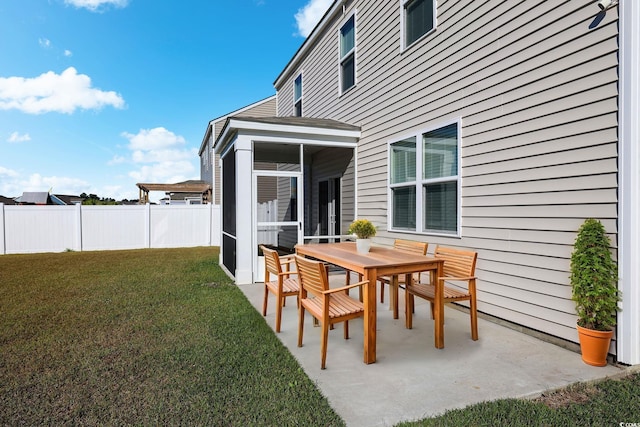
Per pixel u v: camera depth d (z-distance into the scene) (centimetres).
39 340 329
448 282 458
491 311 394
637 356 270
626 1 265
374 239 636
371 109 645
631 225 265
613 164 276
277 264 366
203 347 312
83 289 550
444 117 464
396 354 304
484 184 400
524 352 306
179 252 1080
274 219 838
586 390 237
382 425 198
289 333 357
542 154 334
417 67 517
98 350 305
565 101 312
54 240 1112
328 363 285
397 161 574
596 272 271
